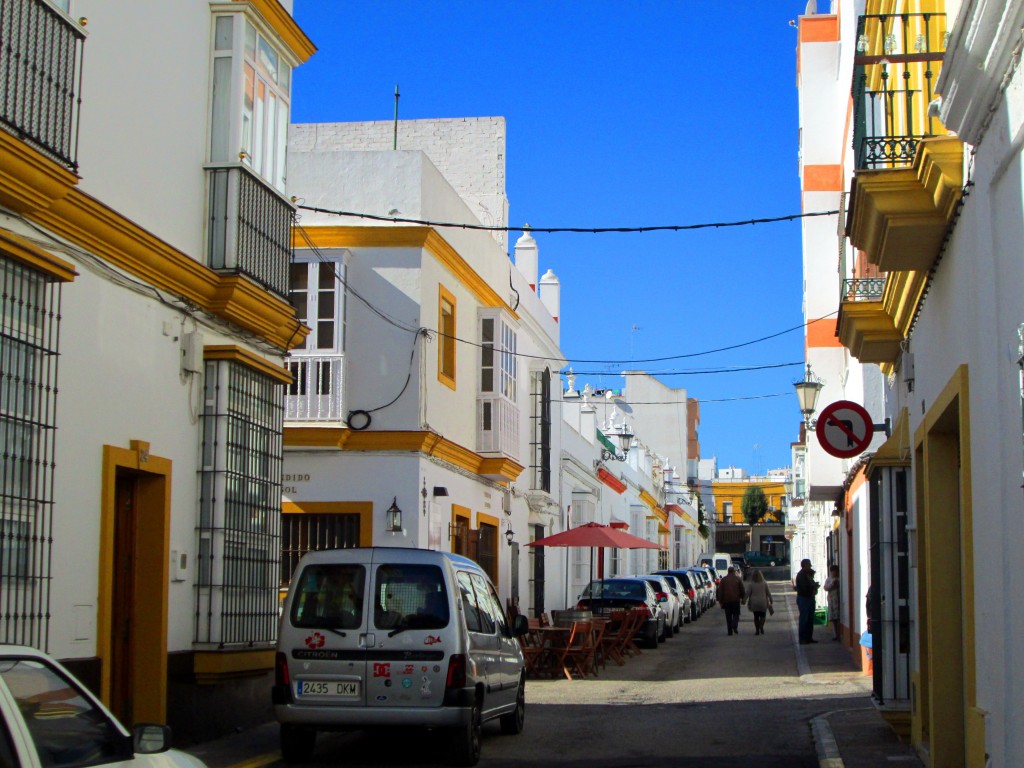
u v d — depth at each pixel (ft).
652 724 49.14
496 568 82.53
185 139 42.06
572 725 49.01
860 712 50.42
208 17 44.01
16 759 16.34
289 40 48.67
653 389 243.81
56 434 33.53
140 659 39.45
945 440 36.22
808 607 96.43
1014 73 23.88
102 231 35.47
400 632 38.19
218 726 43.11
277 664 38.65
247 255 44.21
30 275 31.73
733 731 46.85
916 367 40.24
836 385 83.35
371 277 65.41
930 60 31.89
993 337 26.48
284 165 49.26
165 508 39.91
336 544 64.54
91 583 35.14
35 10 32.01
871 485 45.70
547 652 71.15
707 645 101.04
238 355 42.70
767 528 371.76
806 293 87.04
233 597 43.04
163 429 39.91
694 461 288.71
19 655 17.87
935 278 35.04
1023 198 23.67
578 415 132.57
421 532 64.44
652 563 180.55
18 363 31.37
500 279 84.79
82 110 35.47
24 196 30.99
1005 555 25.71
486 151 93.71
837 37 83.51
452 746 38.29
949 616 35.17
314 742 39.99
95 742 18.74
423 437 64.03
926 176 30.63
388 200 66.13
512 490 87.56
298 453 65.00
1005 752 25.79
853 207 33.45
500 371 78.28
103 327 36.19
